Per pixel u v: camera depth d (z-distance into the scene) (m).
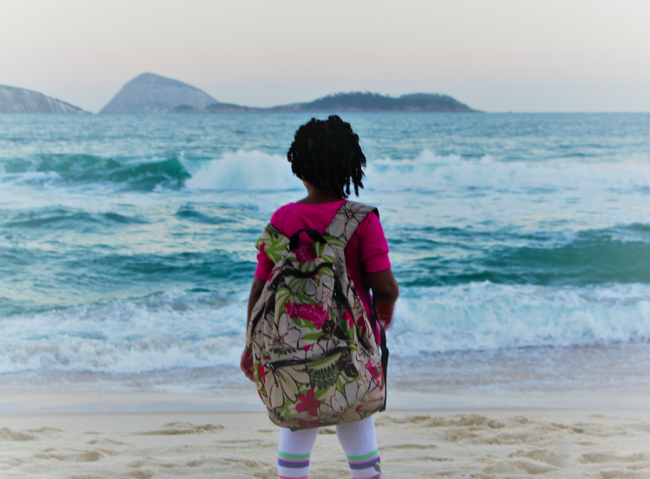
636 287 9.27
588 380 5.27
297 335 1.60
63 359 5.74
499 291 8.90
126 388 5.00
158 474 2.79
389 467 2.89
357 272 1.76
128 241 11.74
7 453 3.16
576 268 10.49
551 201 16.23
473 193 17.59
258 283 1.81
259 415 4.25
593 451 3.11
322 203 1.77
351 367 1.61
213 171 18.25
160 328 6.88
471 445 3.30
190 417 4.19
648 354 6.05
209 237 12.21
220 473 2.81
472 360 5.82
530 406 4.52
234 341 6.34
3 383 5.09
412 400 4.65
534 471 2.79
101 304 7.96
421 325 6.78
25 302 8.05
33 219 12.86
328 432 3.61
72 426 3.93
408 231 13.09
